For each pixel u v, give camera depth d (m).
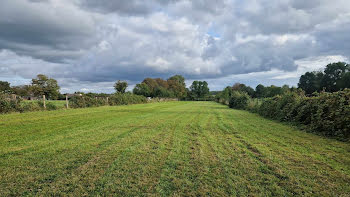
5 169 3.89
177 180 3.44
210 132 7.77
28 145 5.63
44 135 6.95
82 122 10.09
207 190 3.10
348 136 6.45
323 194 3.00
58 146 5.53
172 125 9.47
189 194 2.99
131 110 18.84
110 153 4.91
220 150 5.21
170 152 5.00
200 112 17.64
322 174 3.72
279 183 3.36
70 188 3.16
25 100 15.61
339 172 3.81
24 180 3.44
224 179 3.49
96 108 20.94
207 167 4.03
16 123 9.41
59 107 18.27
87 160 4.41
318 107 8.34
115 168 3.97
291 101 11.54
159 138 6.60
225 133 7.59
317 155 4.83
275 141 6.27
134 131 7.83
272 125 9.69
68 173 3.73
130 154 4.83
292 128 8.78
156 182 3.36
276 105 12.86
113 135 7.03
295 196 2.95
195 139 6.49
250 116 14.30
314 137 6.89
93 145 5.66
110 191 3.07
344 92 7.57
